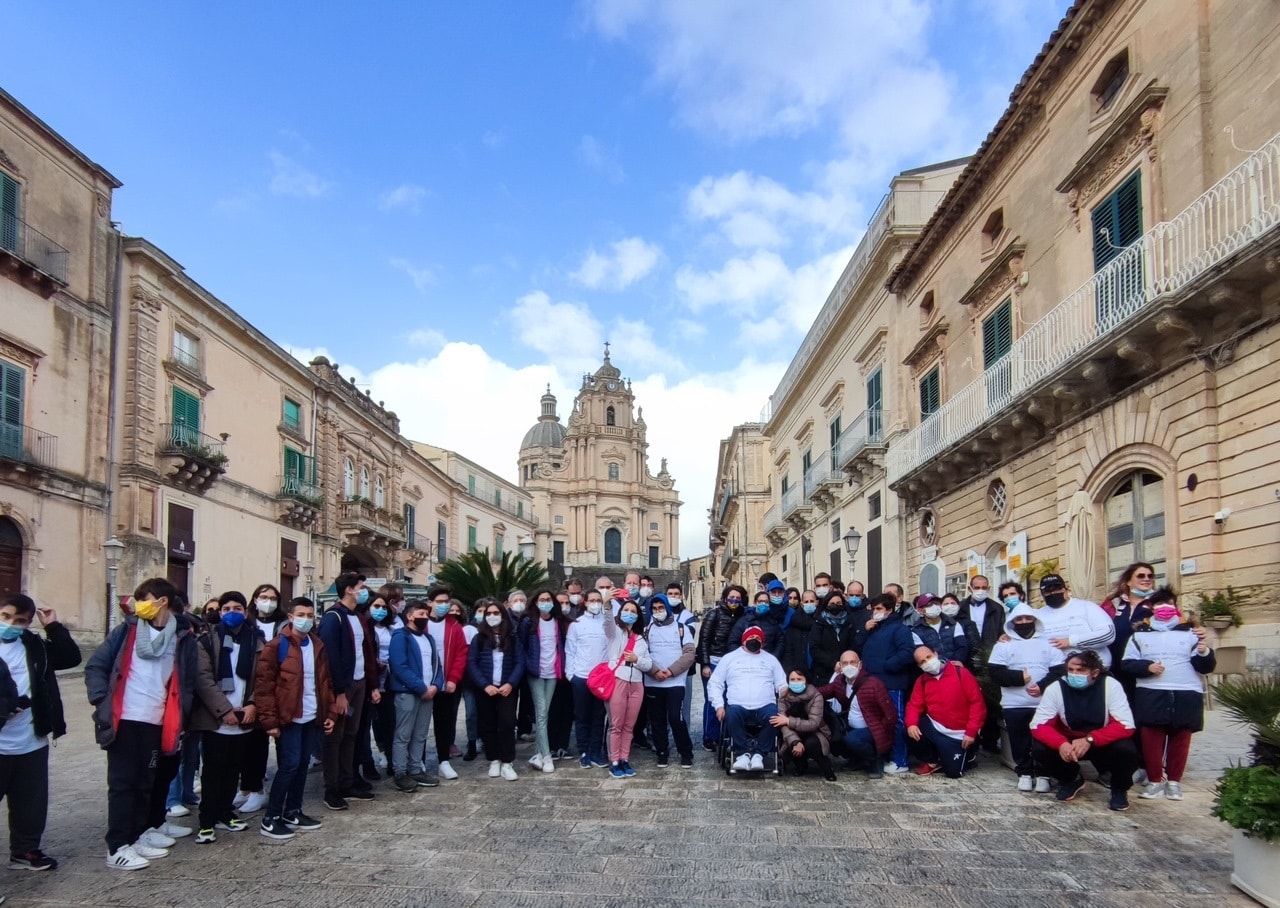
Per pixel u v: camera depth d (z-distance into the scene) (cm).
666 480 9506
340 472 3697
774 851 576
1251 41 991
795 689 820
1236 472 992
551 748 957
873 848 580
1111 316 1192
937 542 1923
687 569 9538
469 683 878
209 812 618
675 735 895
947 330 1870
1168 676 701
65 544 2114
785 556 3572
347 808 714
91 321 2241
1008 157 1598
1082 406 1306
